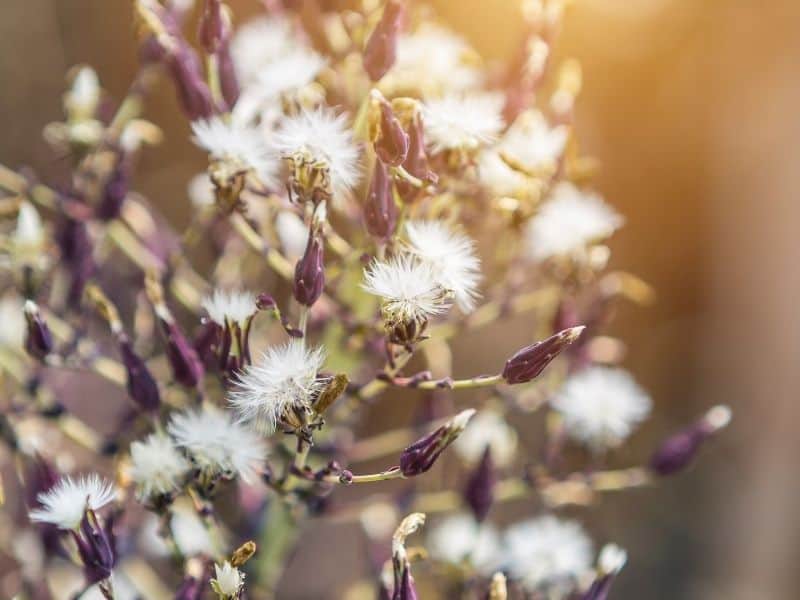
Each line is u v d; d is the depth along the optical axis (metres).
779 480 0.70
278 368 0.25
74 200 0.31
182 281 0.31
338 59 0.31
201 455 0.26
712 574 0.71
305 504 0.29
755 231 0.72
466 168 0.27
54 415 0.30
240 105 0.28
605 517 0.71
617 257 0.78
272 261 0.28
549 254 0.30
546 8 0.30
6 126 0.68
